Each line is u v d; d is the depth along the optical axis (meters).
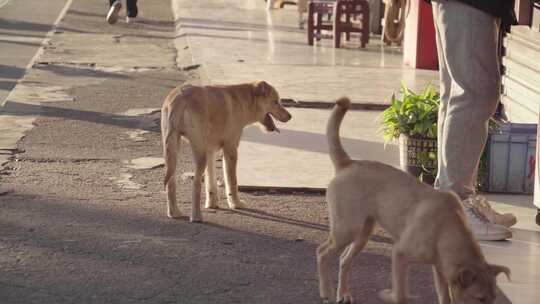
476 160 7.89
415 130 9.31
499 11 7.59
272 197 9.03
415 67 16.48
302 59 17.31
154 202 8.70
